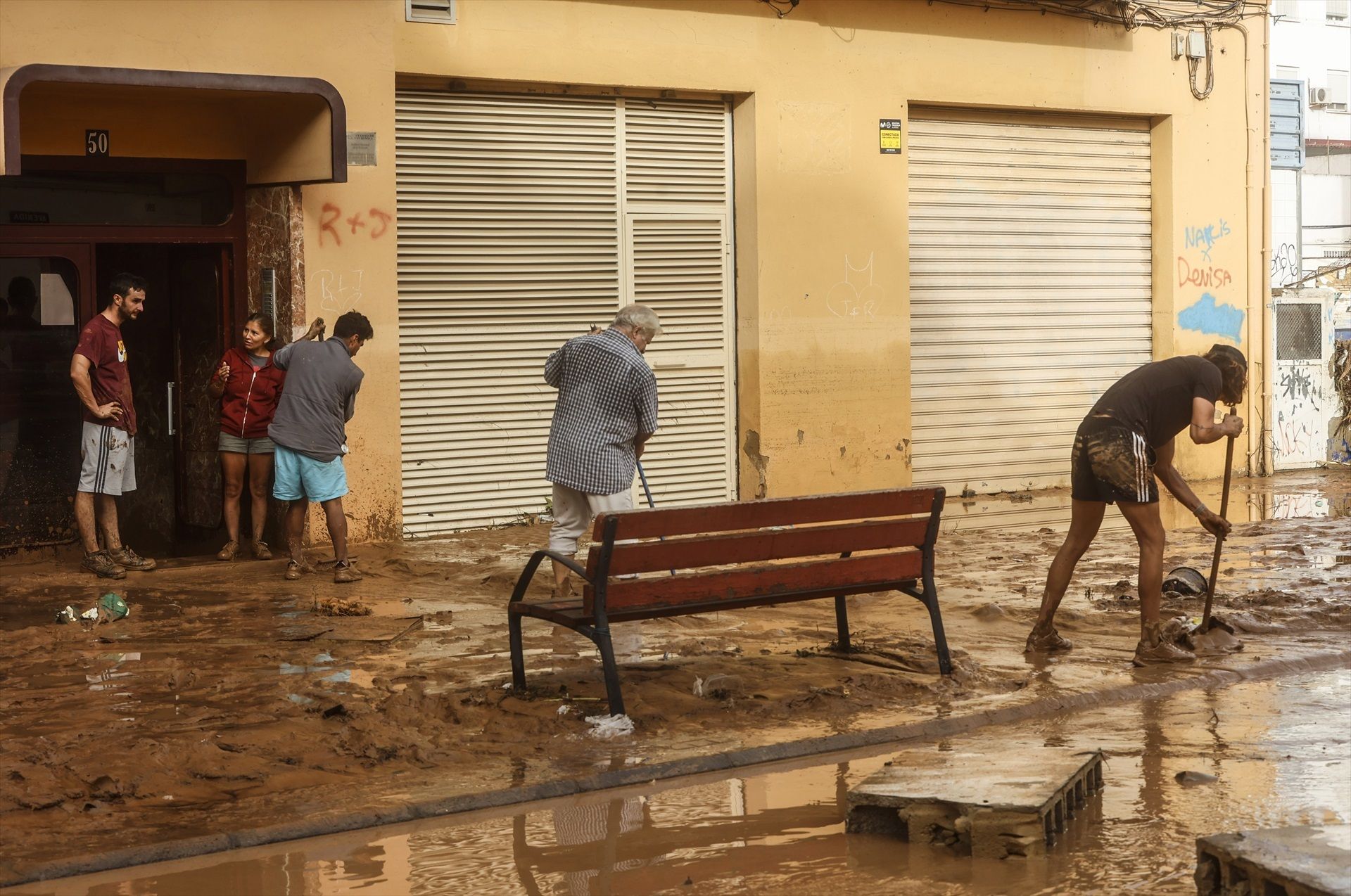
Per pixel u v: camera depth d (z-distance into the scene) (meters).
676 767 5.16
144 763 5.10
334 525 9.33
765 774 5.16
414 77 11.54
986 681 6.44
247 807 4.74
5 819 4.62
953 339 14.50
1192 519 12.61
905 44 13.69
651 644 7.36
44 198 10.02
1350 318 17.19
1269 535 11.41
